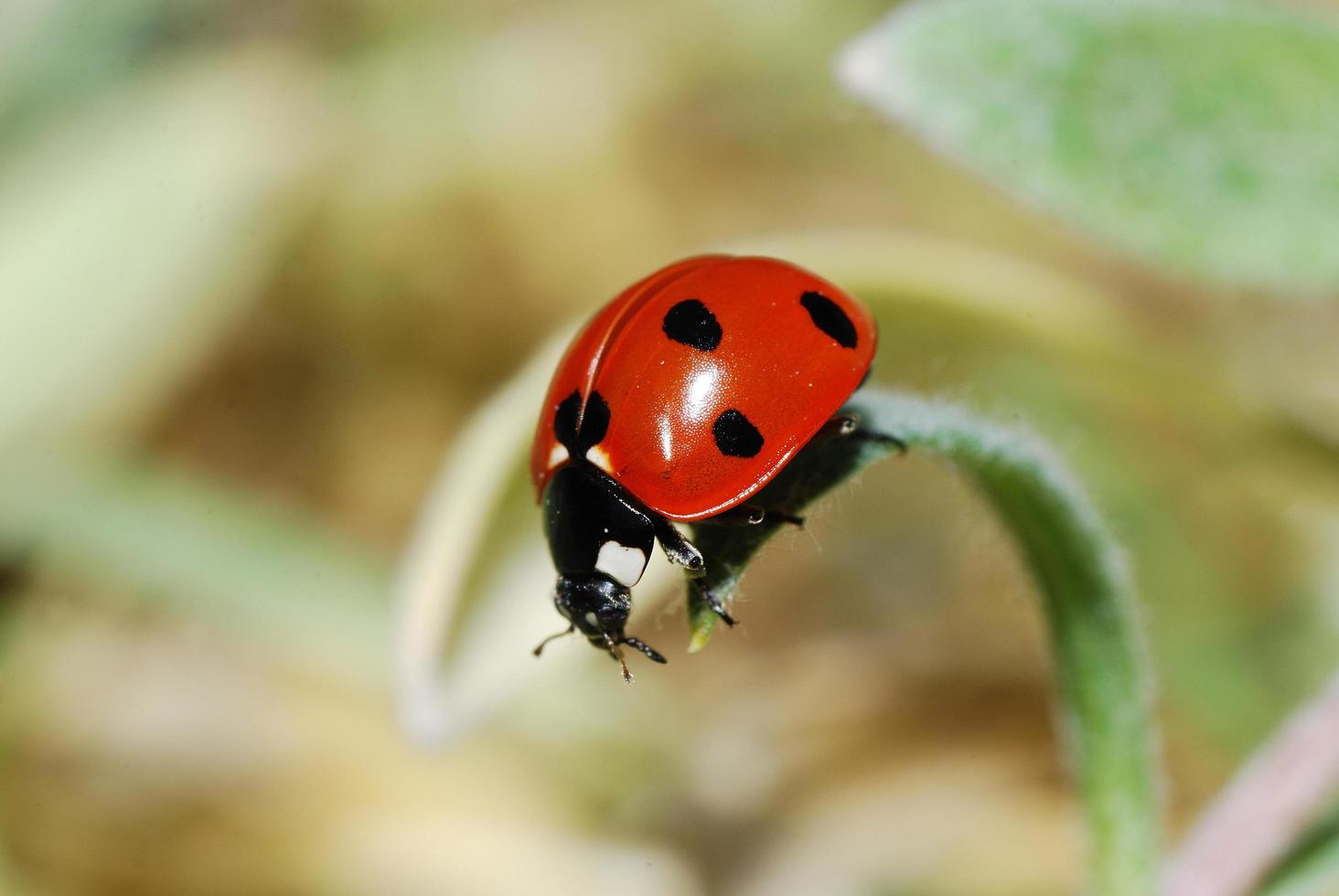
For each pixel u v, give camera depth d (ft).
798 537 0.23
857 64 0.25
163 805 0.30
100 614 0.31
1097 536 0.24
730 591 0.23
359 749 0.31
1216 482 0.31
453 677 0.26
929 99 0.25
